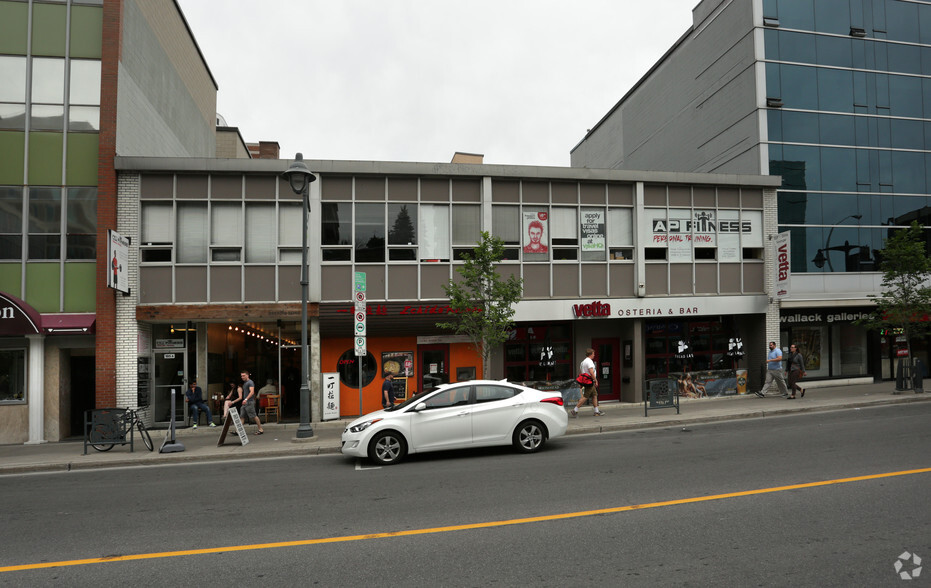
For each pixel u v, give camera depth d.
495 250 14.78
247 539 5.91
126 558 5.44
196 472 10.15
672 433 12.48
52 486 9.30
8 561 5.44
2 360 15.13
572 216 17.84
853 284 20.89
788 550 5.07
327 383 16.36
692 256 18.55
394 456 10.02
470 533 5.84
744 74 21.56
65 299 15.21
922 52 22.50
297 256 16.23
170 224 15.78
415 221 16.84
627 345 18.50
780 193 20.61
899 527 5.59
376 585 4.59
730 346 19.38
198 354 16.56
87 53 15.59
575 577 4.62
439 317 16.75
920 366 17.30
